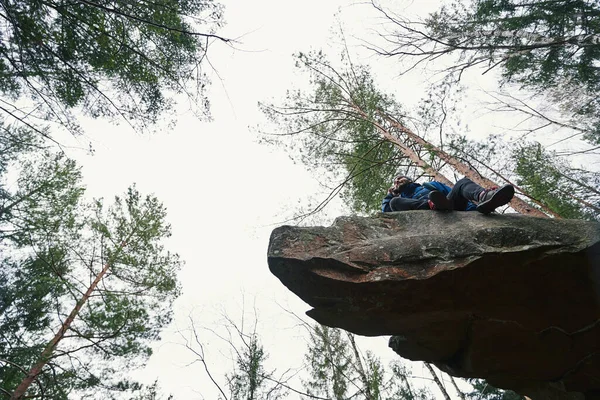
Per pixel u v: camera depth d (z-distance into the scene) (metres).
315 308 3.45
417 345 3.91
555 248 3.18
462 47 6.11
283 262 3.24
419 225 3.74
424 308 3.39
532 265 3.21
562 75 6.77
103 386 9.63
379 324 3.57
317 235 3.45
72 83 5.73
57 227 10.54
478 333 3.65
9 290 10.56
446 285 3.24
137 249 11.66
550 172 7.80
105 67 5.83
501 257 3.17
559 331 3.61
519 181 8.13
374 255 3.30
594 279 3.23
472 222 3.61
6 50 5.16
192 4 6.19
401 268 3.23
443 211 3.89
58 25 5.41
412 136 9.48
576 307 3.42
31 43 5.16
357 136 10.88
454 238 3.36
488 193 3.66
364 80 11.59
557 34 6.69
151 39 5.93
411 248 3.34
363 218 3.78
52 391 8.38
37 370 8.22
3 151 10.27
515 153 8.31
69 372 8.84
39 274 10.45
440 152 8.25
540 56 6.85
